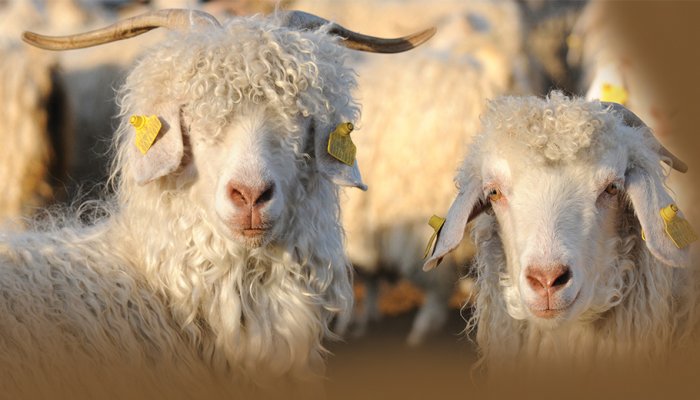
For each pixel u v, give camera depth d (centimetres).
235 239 388
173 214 429
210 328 434
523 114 392
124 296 423
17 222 530
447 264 897
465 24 1021
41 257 430
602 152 375
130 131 452
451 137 914
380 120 941
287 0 1157
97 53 1134
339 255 470
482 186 417
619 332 404
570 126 374
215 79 397
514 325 425
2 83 1032
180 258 426
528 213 373
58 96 1111
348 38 509
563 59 1507
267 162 385
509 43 1044
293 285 436
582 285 366
